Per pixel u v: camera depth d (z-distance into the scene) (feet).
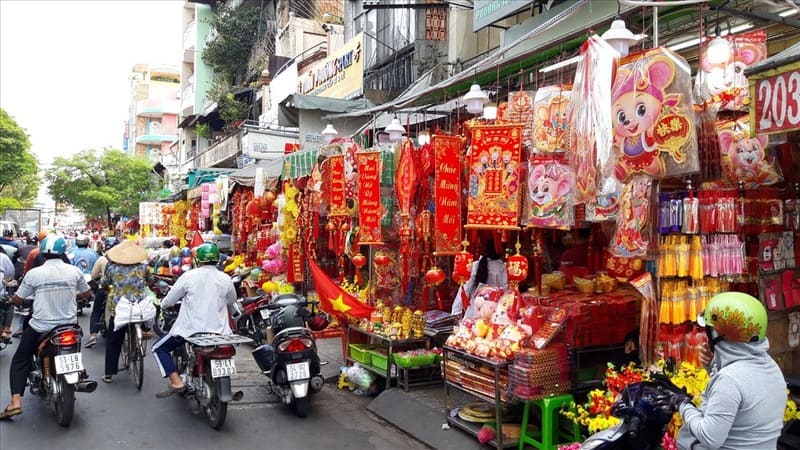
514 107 17.40
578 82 13.15
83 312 42.22
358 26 49.34
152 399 22.38
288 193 30.04
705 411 9.34
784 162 15.01
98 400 22.17
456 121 25.79
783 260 15.33
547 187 15.75
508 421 17.58
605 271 18.10
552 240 20.38
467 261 18.04
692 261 14.23
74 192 116.98
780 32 16.88
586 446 11.61
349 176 23.82
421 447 17.85
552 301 16.80
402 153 20.45
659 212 14.44
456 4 33.81
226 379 18.95
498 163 16.67
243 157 60.29
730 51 13.83
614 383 14.51
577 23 22.16
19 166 102.42
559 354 15.72
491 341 16.70
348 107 35.68
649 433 11.46
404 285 22.12
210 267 20.72
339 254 26.63
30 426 19.20
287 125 40.14
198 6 104.78
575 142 13.53
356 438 18.62
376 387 23.09
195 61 103.76
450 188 18.92
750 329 9.12
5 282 29.63
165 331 28.66
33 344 19.81
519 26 27.09
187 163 103.60
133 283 23.94
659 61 11.75
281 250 31.24
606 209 15.08
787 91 10.44
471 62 34.35
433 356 21.62
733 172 14.28
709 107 13.80
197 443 18.01
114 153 122.31
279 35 71.36
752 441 9.06
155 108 185.68
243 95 77.20
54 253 19.97
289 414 20.94
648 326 14.69
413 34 40.37
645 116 11.91
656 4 13.16
